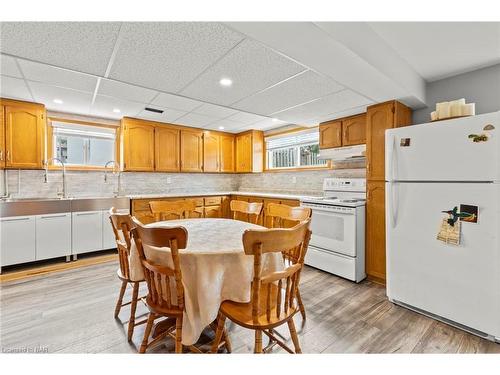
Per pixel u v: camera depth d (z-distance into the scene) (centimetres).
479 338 175
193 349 154
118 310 196
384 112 269
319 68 190
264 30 146
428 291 198
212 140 493
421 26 179
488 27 179
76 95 285
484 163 169
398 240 216
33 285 254
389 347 167
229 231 196
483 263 171
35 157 315
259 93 251
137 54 180
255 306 121
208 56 182
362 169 342
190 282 138
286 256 197
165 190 462
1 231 277
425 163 198
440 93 263
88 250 332
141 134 403
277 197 398
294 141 446
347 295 244
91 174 386
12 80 241
